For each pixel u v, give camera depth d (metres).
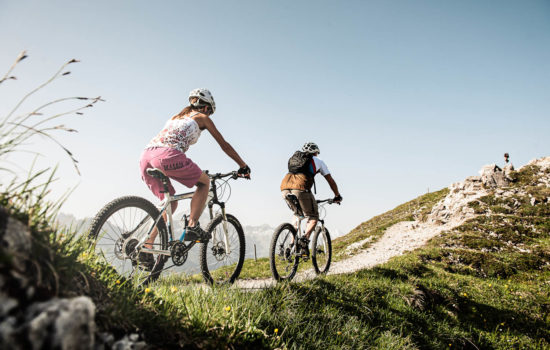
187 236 3.95
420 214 28.27
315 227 7.40
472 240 19.00
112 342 2.03
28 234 1.79
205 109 4.29
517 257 16.84
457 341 7.44
